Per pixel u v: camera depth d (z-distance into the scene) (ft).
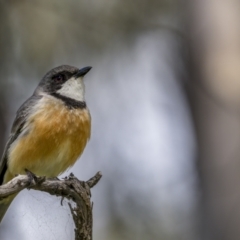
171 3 50.75
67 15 48.73
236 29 39.91
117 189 48.06
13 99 48.19
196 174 41.39
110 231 45.93
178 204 47.03
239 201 37.55
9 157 37.86
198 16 41.27
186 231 45.62
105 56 49.88
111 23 49.80
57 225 31.45
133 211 46.83
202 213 39.19
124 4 50.11
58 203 31.65
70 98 37.58
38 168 37.14
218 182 38.27
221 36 40.11
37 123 36.37
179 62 50.39
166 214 46.75
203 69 40.45
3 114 46.52
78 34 48.93
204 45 40.68
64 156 36.83
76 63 48.62
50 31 48.19
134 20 50.26
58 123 36.40
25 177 28.91
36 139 36.37
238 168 38.04
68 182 29.25
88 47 49.16
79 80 38.34
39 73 47.93
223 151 38.58
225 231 37.50
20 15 48.14
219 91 39.47
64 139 36.55
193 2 41.83
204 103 40.01
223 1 40.60
